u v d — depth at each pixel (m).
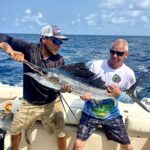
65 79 2.97
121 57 3.19
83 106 3.54
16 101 3.64
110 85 3.13
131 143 3.47
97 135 3.40
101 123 3.32
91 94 3.09
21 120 3.30
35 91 3.24
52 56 3.17
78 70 3.01
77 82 3.03
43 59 3.13
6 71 10.44
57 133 3.38
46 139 3.47
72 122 3.47
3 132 3.24
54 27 3.07
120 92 3.14
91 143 3.43
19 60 2.88
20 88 4.68
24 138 3.48
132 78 3.29
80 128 3.30
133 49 21.59
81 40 38.38
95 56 16.50
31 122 3.38
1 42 2.91
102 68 3.30
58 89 3.01
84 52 18.61
